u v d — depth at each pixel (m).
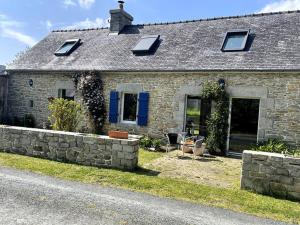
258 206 5.27
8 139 8.70
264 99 9.48
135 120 11.97
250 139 9.88
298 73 8.97
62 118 10.49
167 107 11.05
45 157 8.14
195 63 10.59
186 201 5.41
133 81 11.68
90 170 7.03
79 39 15.05
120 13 14.36
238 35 11.16
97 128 12.42
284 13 11.47
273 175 5.98
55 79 13.47
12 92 14.66
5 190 5.45
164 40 12.52
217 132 9.98
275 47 9.97
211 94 9.97
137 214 4.70
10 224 4.11
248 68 9.52
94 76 12.33
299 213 5.07
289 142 9.14
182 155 9.45
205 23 12.64
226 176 7.19
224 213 4.93
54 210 4.68
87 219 4.42
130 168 7.20
